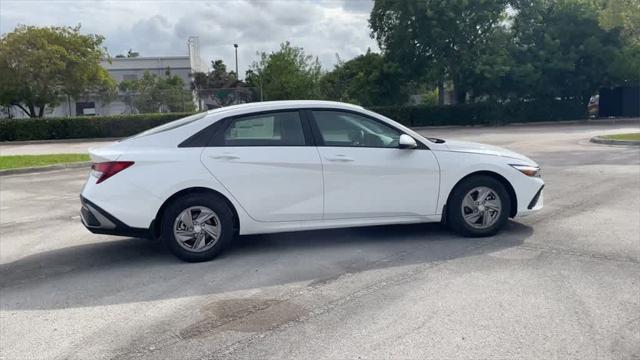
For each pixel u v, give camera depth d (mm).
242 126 6090
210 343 4004
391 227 7129
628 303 4438
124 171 5773
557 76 34719
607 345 3756
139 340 4098
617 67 33375
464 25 33344
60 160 17531
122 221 5766
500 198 6473
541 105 35312
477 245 6195
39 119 31094
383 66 36062
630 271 5184
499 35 33812
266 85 39938
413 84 38656
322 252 6145
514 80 33906
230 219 5992
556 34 33781
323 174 6078
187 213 5879
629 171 11531
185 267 5816
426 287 4914
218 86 55375
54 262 6262
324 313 4449
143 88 39719
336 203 6141
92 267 5992
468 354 3676
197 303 4777
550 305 4430
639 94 35219
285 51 39938
